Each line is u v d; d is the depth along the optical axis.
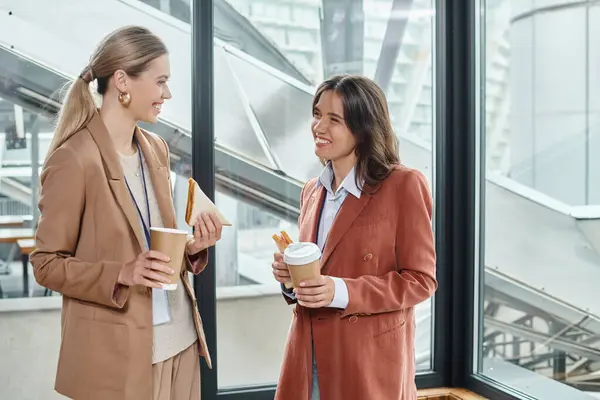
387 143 1.58
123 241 1.44
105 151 1.45
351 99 1.53
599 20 2.09
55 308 2.33
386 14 2.64
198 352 1.65
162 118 2.37
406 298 1.50
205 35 2.31
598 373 2.11
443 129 2.59
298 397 1.58
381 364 1.54
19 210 2.29
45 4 2.26
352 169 1.59
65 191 1.41
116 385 1.43
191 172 2.40
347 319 1.53
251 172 2.53
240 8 2.46
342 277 1.55
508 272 2.50
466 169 2.58
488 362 2.59
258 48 2.50
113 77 1.48
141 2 2.35
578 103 2.18
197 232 1.54
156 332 1.50
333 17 2.58
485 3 2.54
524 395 2.34
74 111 1.48
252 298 2.56
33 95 2.28
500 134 2.51
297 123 2.57
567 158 2.22
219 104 2.47
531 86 2.37
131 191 1.51
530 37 2.36
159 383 1.51
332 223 1.58
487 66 2.54
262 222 2.56
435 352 2.64
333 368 1.54
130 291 1.45
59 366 1.50
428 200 1.58
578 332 2.20
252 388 2.49
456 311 2.62
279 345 2.60
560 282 2.26
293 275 1.44
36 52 2.27
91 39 2.31
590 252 2.15
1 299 2.28
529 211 2.38
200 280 2.37
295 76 2.56
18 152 2.28
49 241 1.41
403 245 1.54
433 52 2.64
